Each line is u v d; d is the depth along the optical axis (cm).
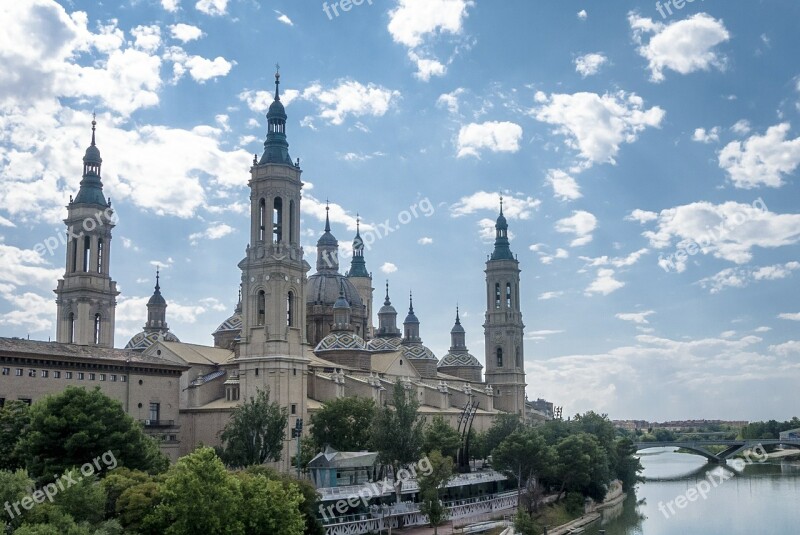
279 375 15425
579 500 17488
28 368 12600
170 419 15100
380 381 18988
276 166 16275
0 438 10888
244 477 9375
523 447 15662
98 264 18412
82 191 18450
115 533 8056
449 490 15100
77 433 10162
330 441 14662
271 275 15850
